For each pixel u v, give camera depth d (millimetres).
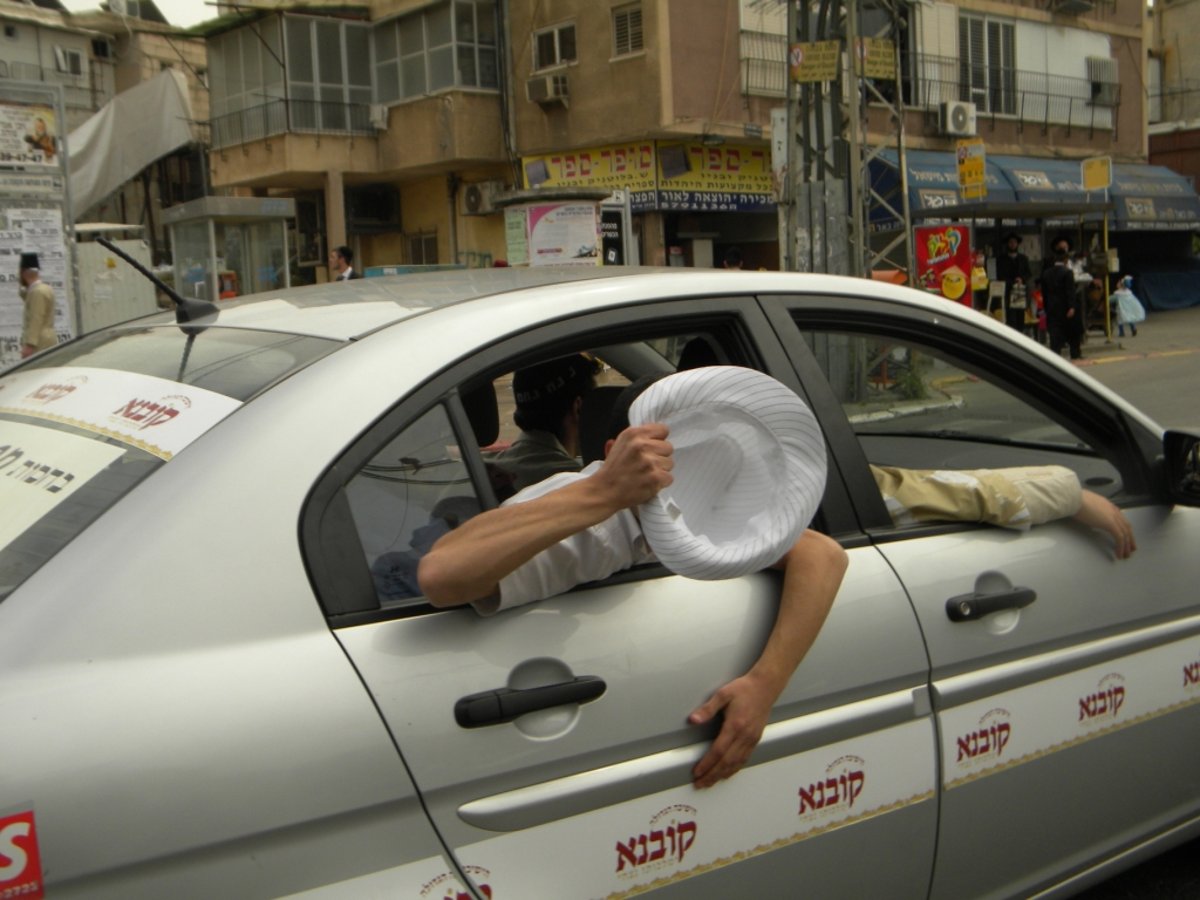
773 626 1960
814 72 12703
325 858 1522
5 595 1534
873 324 2406
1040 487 2393
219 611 1550
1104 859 2490
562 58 23828
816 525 2160
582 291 2053
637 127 22641
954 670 2184
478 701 1653
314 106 25531
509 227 14766
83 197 18219
